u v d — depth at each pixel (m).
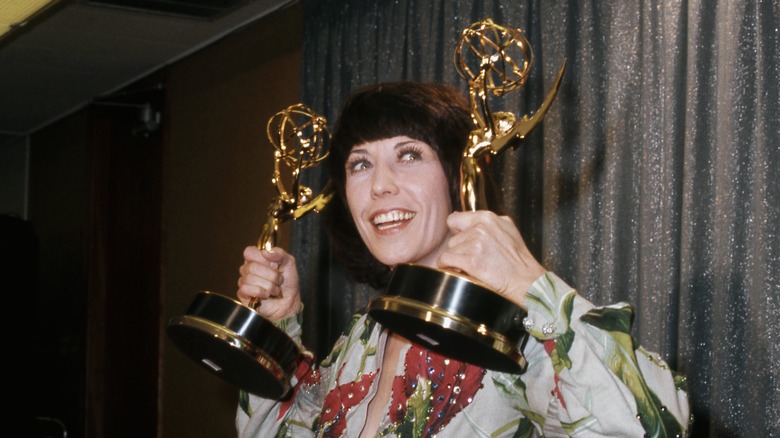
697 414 2.02
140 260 5.32
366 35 3.15
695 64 2.05
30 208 6.50
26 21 3.05
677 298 2.10
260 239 1.74
